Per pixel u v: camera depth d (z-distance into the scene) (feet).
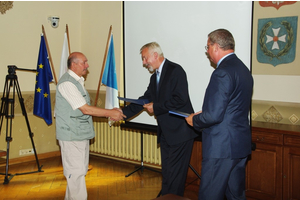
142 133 14.14
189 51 10.42
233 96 6.97
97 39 16.72
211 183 7.14
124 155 15.55
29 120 15.88
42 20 16.01
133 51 11.95
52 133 16.87
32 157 16.06
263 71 11.37
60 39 16.78
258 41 11.39
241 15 9.24
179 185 9.49
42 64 15.11
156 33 11.24
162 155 10.01
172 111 7.95
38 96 15.08
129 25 12.00
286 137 9.59
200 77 10.21
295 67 10.71
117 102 14.46
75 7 17.22
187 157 9.52
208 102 6.84
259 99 11.50
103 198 11.23
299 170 9.44
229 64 7.07
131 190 12.06
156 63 9.70
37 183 12.82
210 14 9.87
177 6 10.63
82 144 9.64
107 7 16.17
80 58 9.72
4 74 14.79
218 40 7.25
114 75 14.48
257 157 10.20
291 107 10.85
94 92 16.99
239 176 7.72
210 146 7.14
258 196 10.25
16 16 15.06
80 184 9.64
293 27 10.64
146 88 11.69
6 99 13.01
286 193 9.71
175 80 9.30
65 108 9.44
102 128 16.33
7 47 14.83
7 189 12.09
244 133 7.15
